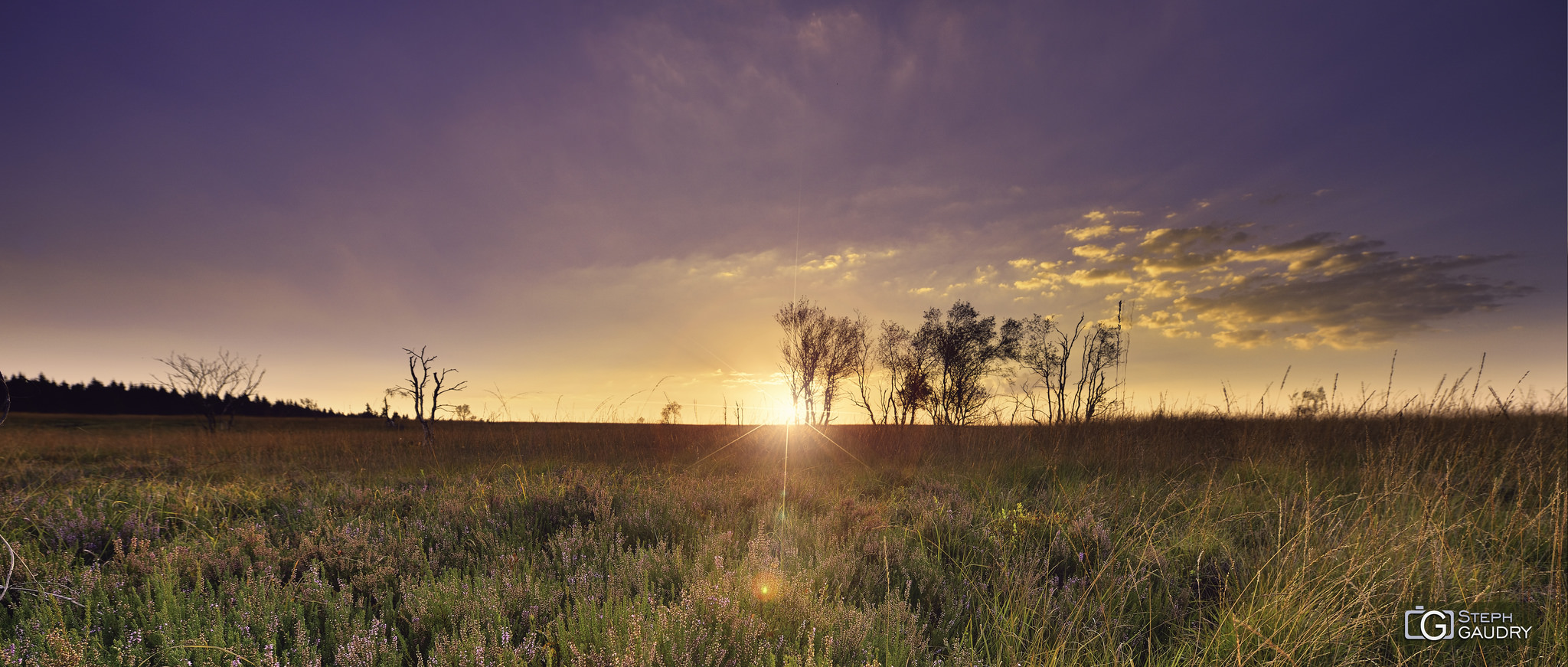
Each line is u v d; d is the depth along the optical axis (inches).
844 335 1162.6
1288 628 118.9
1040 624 122.2
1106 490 245.4
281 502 221.9
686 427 517.0
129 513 185.2
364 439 558.9
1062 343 693.9
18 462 373.1
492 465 369.7
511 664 92.3
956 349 1023.6
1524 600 137.9
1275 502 212.5
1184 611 136.3
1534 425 307.4
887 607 121.1
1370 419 336.5
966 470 318.0
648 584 132.6
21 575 124.3
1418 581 138.8
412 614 117.0
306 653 94.3
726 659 99.0
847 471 339.6
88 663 88.7
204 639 99.0
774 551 160.9
